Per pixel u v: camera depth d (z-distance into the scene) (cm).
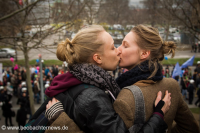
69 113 98
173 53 124
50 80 1112
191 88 952
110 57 109
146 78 114
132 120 99
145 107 105
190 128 133
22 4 475
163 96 115
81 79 102
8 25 496
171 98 120
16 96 1166
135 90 106
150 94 109
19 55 1867
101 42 106
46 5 458
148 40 118
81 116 95
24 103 685
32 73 1292
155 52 121
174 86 123
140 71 117
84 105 94
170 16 732
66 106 100
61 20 482
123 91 109
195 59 1952
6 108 754
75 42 108
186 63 871
